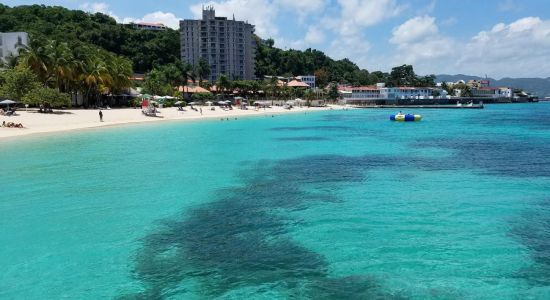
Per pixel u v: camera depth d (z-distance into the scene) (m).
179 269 14.80
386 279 13.87
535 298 12.67
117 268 14.91
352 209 21.64
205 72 170.50
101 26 182.88
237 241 17.36
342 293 13.01
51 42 87.25
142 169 32.41
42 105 74.12
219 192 25.44
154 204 22.83
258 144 48.53
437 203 22.59
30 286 13.63
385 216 20.39
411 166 33.84
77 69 86.88
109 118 78.44
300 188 26.41
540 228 18.48
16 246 16.88
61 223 19.64
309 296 12.86
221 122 83.81
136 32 194.75
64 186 26.73
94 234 18.25
